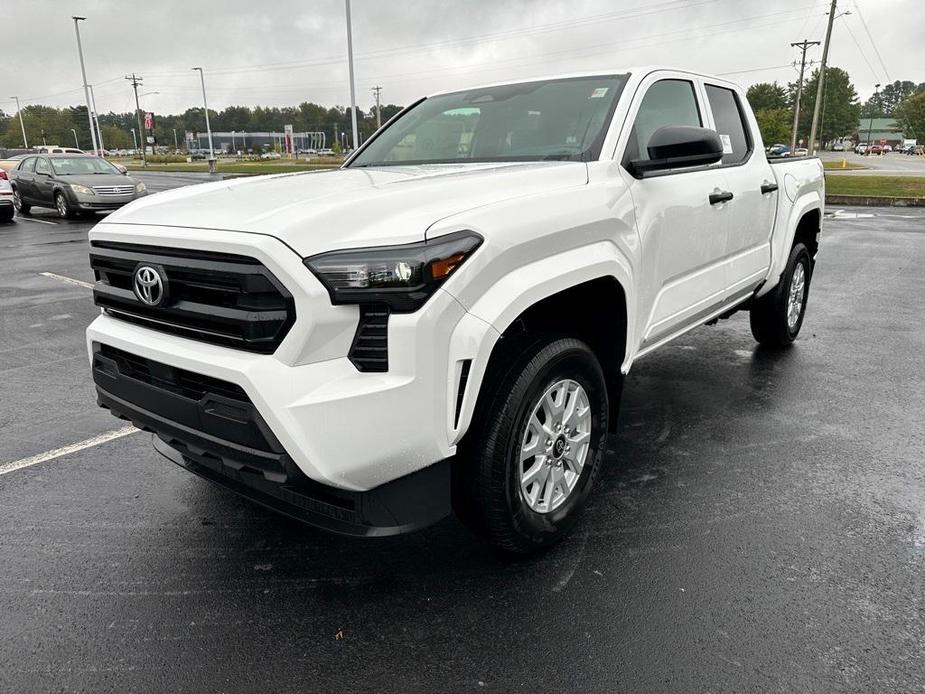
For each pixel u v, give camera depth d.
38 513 3.32
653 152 3.09
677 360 5.56
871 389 4.85
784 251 5.07
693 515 3.21
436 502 2.44
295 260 2.14
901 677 2.21
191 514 3.31
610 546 2.97
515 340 2.70
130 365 2.74
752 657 2.31
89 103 42.25
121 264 2.70
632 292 3.10
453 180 2.66
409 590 2.70
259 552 2.99
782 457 3.79
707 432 4.14
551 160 3.27
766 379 5.08
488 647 2.38
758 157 4.69
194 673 2.29
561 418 2.87
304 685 2.23
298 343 2.15
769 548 2.93
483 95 3.99
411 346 2.18
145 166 58.50
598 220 2.84
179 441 2.62
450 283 2.23
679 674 2.24
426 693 2.19
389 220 2.30
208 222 2.39
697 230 3.73
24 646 2.42
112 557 2.96
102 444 4.09
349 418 2.16
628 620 2.50
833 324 6.67
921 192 23.03
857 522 3.13
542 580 2.74
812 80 103.88
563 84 3.74
